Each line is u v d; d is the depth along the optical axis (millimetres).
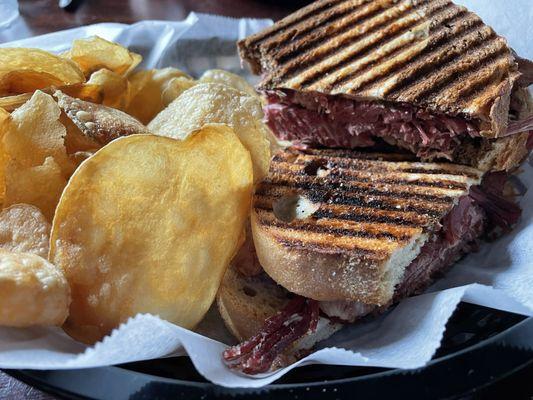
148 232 135
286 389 118
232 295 157
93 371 119
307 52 202
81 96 178
